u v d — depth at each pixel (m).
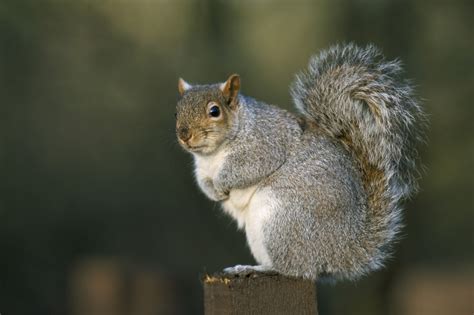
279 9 17.39
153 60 16.81
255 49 17.41
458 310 17.78
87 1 16.80
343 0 16.36
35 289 17.11
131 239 18.02
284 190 7.00
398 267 16.39
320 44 16.70
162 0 17.08
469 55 15.38
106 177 18.08
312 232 6.83
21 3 16.48
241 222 7.51
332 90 7.25
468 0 15.55
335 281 7.03
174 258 17.83
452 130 15.62
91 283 16.48
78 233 17.91
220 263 17.64
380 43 15.55
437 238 18.02
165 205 18.06
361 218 6.90
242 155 7.29
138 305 16.58
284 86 17.31
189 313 17.14
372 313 16.61
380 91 7.16
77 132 17.78
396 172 7.13
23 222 17.53
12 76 16.83
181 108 7.44
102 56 16.91
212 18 16.89
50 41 16.77
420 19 15.59
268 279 6.05
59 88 17.23
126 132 17.58
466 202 16.73
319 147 7.07
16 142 17.52
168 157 17.53
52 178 17.92
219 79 16.53
